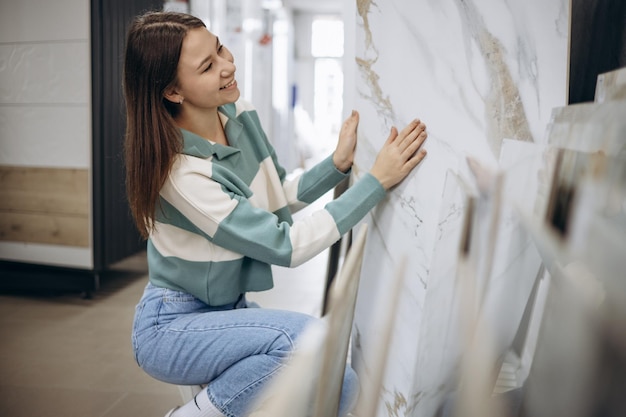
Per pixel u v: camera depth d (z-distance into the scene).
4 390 1.67
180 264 1.06
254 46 5.49
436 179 0.86
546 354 0.54
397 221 0.95
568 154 0.59
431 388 0.75
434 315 0.76
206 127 1.10
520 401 0.58
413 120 0.93
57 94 2.53
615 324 0.44
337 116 10.23
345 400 1.01
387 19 0.96
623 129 0.51
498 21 0.85
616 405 0.43
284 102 7.55
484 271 0.68
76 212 2.56
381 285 0.99
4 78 2.58
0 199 2.65
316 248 0.99
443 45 0.88
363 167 1.05
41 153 2.58
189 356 1.02
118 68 2.69
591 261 0.50
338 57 10.02
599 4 0.80
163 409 1.56
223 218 0.99
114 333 2.16
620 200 0.48
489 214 0.69
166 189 1.01
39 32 2.52
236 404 1.00
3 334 2.13
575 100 0.87
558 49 0.86
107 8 2.55
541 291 0.60
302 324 1.01
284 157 7.66
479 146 0.83
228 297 1.10
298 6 9.05
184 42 0.98
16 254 2.67
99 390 1.67
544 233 0.60
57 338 2.10
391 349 0.91
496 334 0.65
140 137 0.99
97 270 2.58
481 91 0.85
